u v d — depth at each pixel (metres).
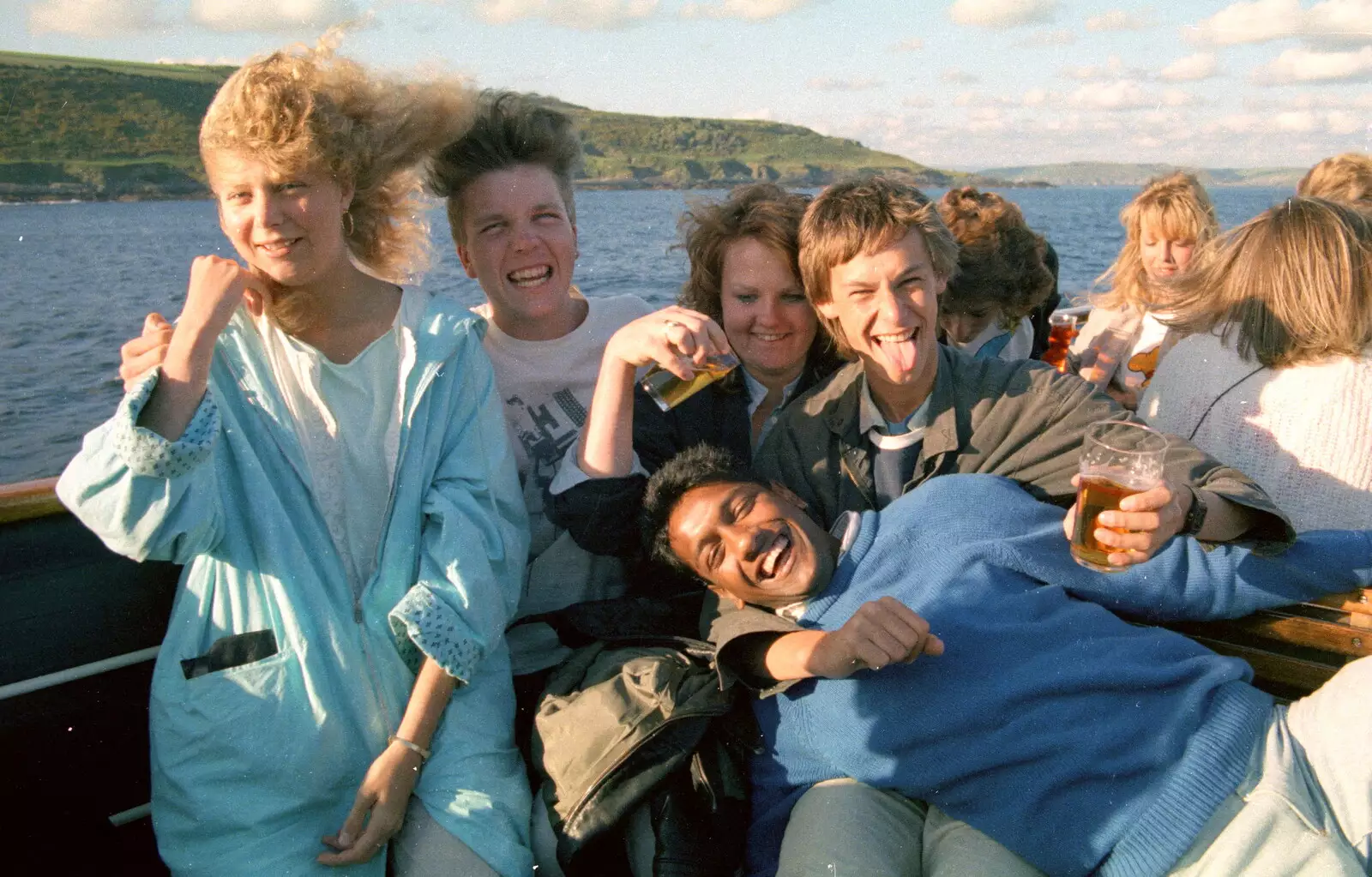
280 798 1.85
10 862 2.09
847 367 2.32
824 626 2.04
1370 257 2.08
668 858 1.88
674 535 2.09
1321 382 2.13
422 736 1.90
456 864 1.83
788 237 2.30
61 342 15.62
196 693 1.83
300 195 1.87
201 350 1.68
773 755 2.03
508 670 2.17
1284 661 2.01
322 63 1.95
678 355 2.06
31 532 2.10
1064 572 2.02
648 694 1.94
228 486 1.88
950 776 1.83
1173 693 1.85
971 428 2.23
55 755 2.19
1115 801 1.76
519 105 2.46
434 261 2.47
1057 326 5.14
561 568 2.46
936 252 2.12
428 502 2.00
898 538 2.06
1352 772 1.73
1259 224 2.24
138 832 2.29
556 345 2.60
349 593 1.94
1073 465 2.17
